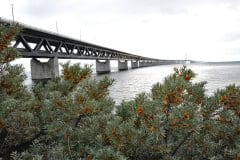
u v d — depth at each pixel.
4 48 5.46
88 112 5.06
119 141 4.36
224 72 125.50
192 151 5.20
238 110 5.07
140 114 4.54
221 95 5.02
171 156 4.72
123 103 5.96
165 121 4.50
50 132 4.99
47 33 63.53
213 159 4.79
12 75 5.68
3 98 5.43
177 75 5.45
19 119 5.00
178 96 4.53
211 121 5.03
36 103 6.03
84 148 4.92
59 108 5.26
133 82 71.94
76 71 6.15
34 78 74.25
